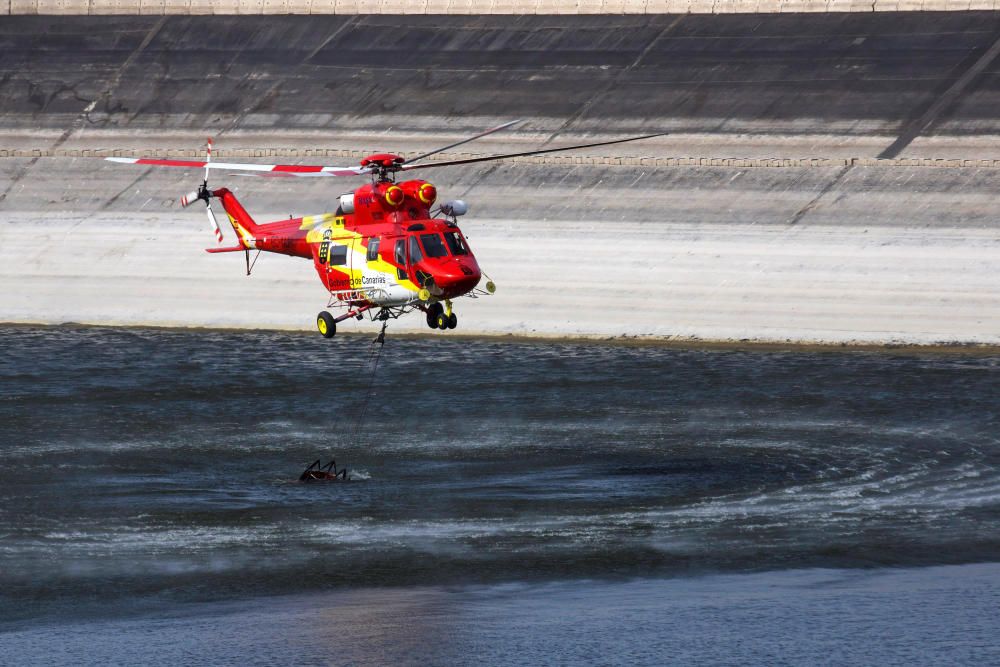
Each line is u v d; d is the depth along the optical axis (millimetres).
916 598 71312
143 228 192000
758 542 83938
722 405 129875
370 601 71625
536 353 154500
